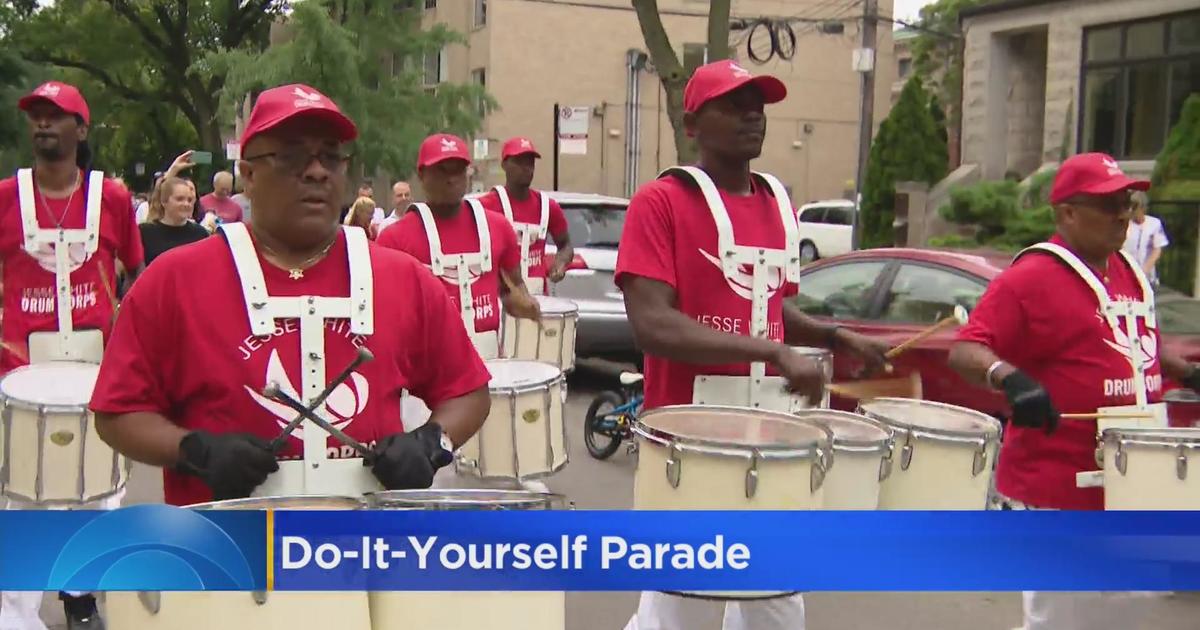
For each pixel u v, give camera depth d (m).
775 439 2.67
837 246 22.39
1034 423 3.13
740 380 3.24
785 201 3.32
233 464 2.23
